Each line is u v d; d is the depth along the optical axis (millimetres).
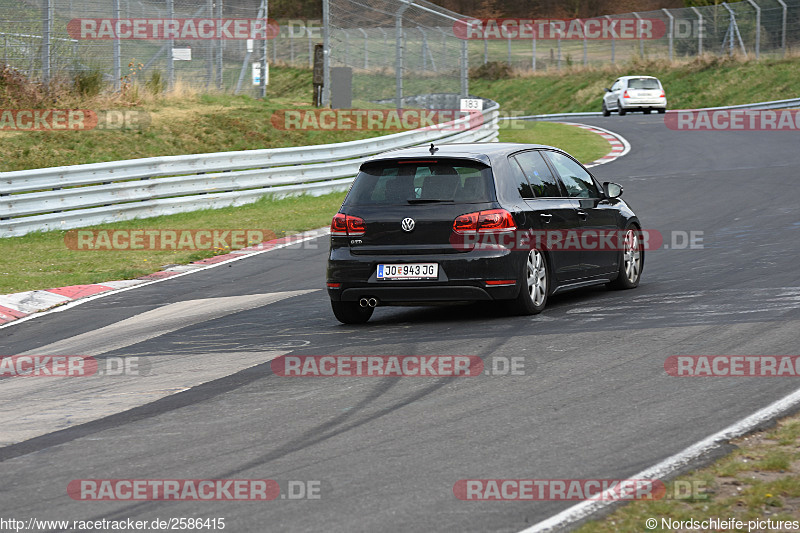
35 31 86438
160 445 21328
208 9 100312
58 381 28641
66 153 76938
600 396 23125
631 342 28250
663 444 19594
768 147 90875
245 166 71812
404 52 137500
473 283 32000
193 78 101125
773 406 21578
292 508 17172
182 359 30406
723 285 36688
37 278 48000
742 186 68062
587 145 102375
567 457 19125
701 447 19281
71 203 61812
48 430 23172
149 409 24547
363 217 33219
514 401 23125
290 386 25859
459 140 94688
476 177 32688
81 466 20172
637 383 24031
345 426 21922
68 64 88000
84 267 50750
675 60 181750
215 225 61938
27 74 85500
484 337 30203
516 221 32469
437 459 19359
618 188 37594
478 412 22406
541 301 33625
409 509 16844
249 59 110875
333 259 33500
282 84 168625
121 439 21984
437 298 32562
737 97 157875
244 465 19641
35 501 18188
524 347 28516
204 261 51906
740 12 173875
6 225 58719
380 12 108562
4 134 77688
